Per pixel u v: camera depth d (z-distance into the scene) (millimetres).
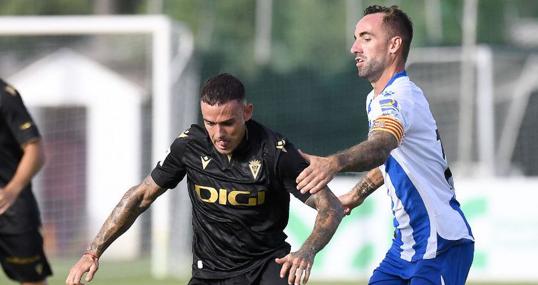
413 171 19531
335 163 16797
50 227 58406
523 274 46844
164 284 44375
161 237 48969
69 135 62281
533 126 75812
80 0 95250
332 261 47906
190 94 64625
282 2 93625
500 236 47156
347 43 84688
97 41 68125
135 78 68062
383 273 20422
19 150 27000
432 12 83500
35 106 64812
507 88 76062
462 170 68062
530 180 47844
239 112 18422
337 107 90625
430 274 19750
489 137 72625
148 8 90688
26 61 66312
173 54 54469
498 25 92750
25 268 27391
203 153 19359
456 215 20031
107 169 60875
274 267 19594
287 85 91188
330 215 18750
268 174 19062
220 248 19750
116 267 53375
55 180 59500
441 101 75000
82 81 65000
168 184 19984
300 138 89938
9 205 26156
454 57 75062
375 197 47844
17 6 94375
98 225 59312
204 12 91438
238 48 91812
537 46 88875
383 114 18484
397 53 19828
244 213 19359
